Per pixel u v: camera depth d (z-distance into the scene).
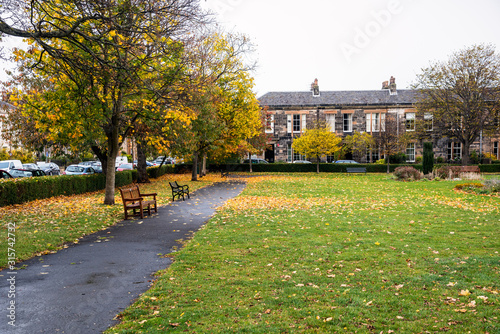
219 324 4.20
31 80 17.52
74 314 4.59
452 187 22.02
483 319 4.21
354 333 3.96
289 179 31.70
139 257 7.22
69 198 17.17
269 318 4.36
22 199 14.80
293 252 7.34
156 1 9.74
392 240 8.28
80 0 8.55
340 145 46.88
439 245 7.75
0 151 34.56
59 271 6.33
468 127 35.06
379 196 17.94
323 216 11.78
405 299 4.87
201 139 26.08
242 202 15.62
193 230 9.93
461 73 34.66
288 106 49.59
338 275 5.89
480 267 6.12
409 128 47.66
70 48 11.34
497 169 40.09
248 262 6.72
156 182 27.83
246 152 42.59
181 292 5.24
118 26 8.66
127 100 13.64
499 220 10.74
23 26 8.97
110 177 15.11
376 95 49.88
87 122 12.23
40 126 12.70
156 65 11.98
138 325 4.21
